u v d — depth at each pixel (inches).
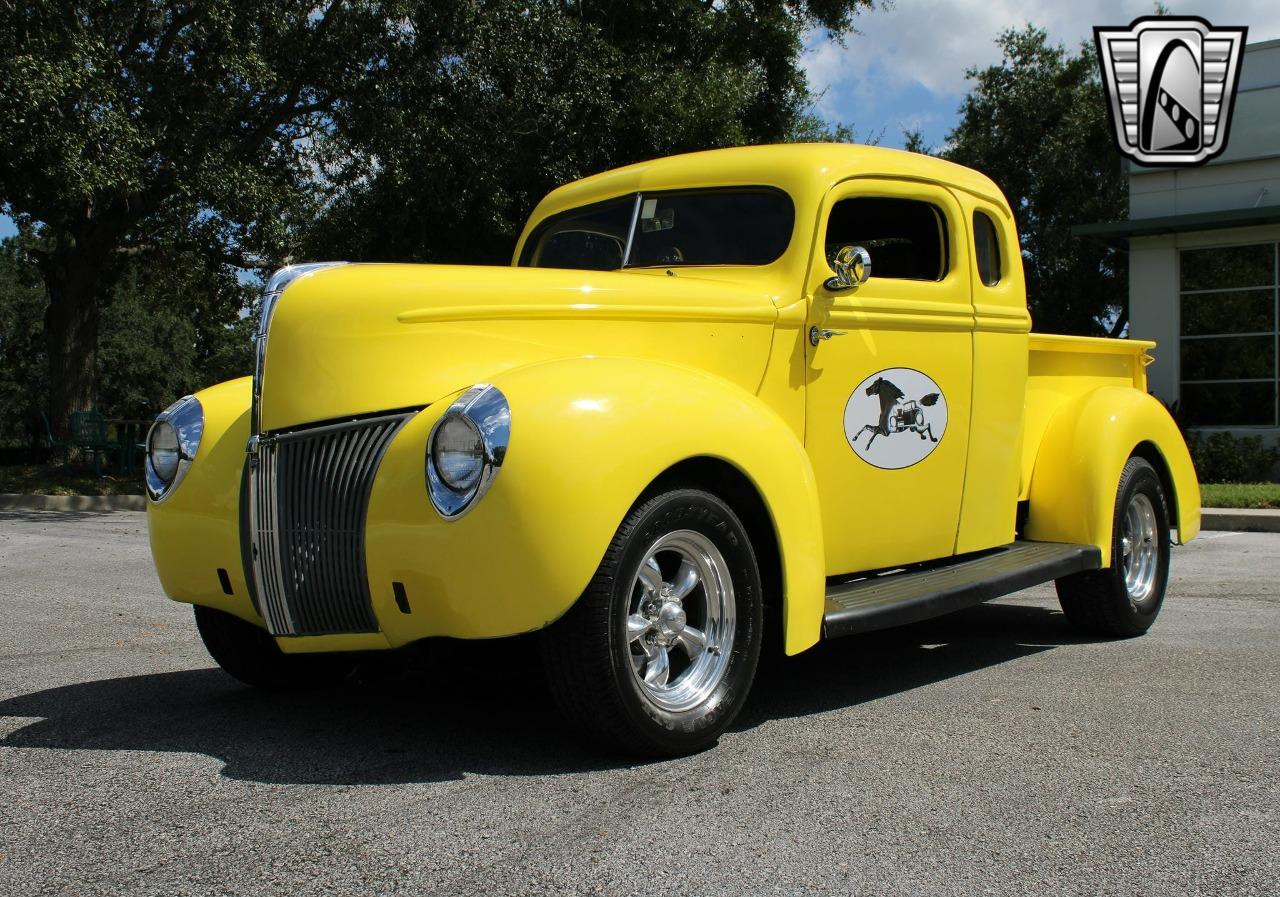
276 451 137.9
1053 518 212.7
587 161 663.8
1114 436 213.3
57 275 690.8
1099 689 173.5
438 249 695.1
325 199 679.1
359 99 603.8
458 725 150.6
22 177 549.0
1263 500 464.8
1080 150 1073.5
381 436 133.2
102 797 121.3
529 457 122.4
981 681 180.1
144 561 329.1
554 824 112.9
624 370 137.5
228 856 104.8
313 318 138.6
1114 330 1138.0
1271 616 238.8
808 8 861.2
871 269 183.0
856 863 103.7
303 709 159.8
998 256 201.6
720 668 140.9
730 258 173.6
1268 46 618.5
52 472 670.5
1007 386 199.6
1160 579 226.1
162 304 954.1
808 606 149.3
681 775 129.0
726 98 687.1
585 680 127.5
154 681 178.5
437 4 589.9
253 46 571.2
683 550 138.6
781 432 149.7
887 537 178.2
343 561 133.4
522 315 144.2
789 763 134.0
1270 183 619.8
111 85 528.1
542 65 625.6
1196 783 127.1
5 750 139.3
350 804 118.9
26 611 244.1
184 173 579.8
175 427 152.4
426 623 127.3
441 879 99.7
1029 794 123.0
